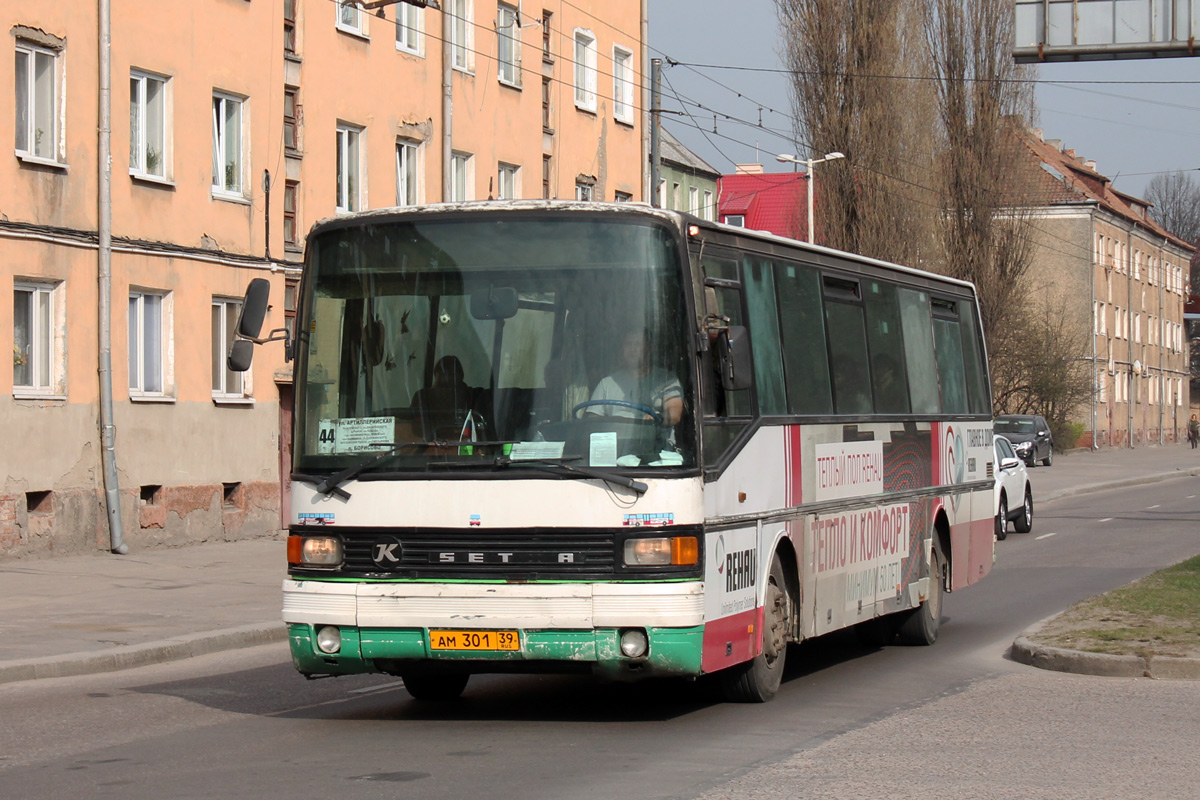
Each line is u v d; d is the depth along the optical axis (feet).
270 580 70.79
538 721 35.99
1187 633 46.21
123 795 27.61
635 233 33.94
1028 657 45.32
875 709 37.27
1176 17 75.00
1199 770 29.09
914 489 50.80
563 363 33.55
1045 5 76.64
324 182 105.29
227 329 95.45
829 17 169.78
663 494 32.68
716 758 30.48
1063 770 29.07
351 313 34.99
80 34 82.89
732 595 35.12
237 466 95.20
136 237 86.94
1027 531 107.45
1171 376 365.40
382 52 112.37
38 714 38.32
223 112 95.91
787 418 39.70
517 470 33.04
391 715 37.47
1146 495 152.56
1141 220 325.01
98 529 82.79
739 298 37.60
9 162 78.02
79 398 82.12
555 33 142.41
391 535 33.63
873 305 48.26
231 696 41.50
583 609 32.45
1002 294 187.11
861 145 169.37
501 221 34.50
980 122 185.88
